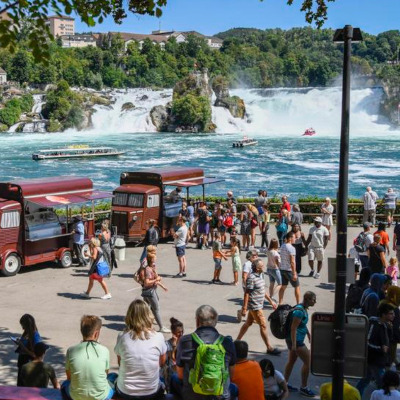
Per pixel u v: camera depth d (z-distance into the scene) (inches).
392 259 736.3
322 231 886.4
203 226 1089.4
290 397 489.4
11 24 343.9
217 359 290.4
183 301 770.8
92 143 5433.1
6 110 7130.9
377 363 455.8
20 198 895.1
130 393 305.0
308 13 603.5
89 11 399.9
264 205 1093.8
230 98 7829.7
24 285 842.8
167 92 7805.1
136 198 1112.8
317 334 347.9
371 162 3907.5
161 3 440.1
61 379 521.0
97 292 812.0
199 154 4448.8
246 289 588.1
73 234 957.2
